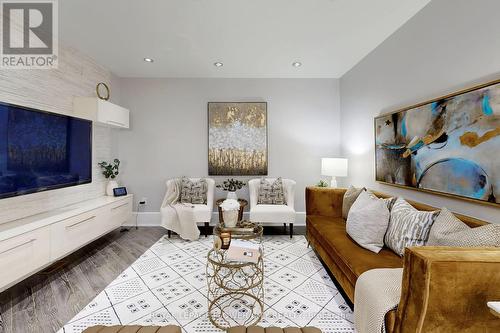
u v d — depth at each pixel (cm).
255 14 233
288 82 420
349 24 251
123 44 294
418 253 112
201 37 277
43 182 231
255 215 341
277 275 243
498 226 132
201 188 381
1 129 192
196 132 419
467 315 108
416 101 231
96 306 193
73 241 247
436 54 206
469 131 171
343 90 405
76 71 310
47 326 169
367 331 134
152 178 418
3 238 174
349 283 177
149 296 206
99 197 351
